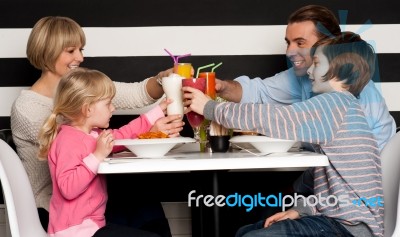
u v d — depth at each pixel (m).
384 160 1.96
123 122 3.01
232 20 3.02
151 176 3.02
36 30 2.36
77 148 1.83
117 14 3.01
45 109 2.30
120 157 1.83
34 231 1.84
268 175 3.04
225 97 2.54
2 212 3.02
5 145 1.89
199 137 1.98
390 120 2.35
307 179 2.12
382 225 1.80
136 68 3.02
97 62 3.01
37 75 3.00
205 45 3.02
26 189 1.87
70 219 1.83
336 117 1.77
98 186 1.89
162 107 2.20
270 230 1.69
